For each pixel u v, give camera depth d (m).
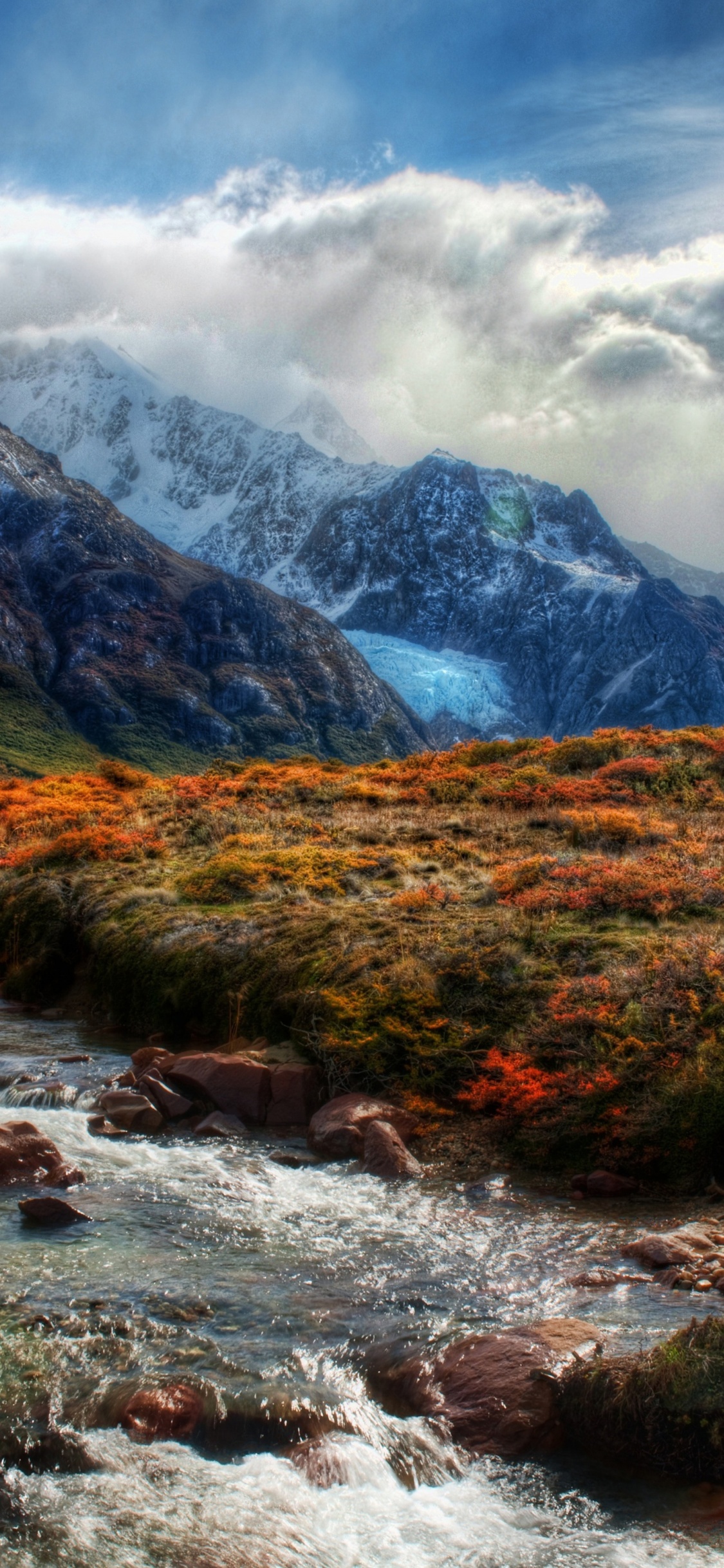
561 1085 11.27
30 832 29.05
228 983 15.38
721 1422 5.80
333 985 13.96
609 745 35.12
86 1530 5.32
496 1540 5.27
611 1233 8.98
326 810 28.69
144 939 17.48
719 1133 10.17
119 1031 16.56
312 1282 7.97
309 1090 12.46
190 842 25.12
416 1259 8.43
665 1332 6.96
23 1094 12.88
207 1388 6.41
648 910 15.79
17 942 20.39
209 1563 5.07
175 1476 5.77
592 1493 5.64
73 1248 8.56
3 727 188.38
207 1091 12.54
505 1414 6.14
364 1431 6.11
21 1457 5.85
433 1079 12.30
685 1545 5.20
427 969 13.93
